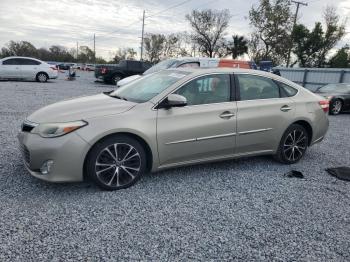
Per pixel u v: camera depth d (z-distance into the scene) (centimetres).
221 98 466
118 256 279
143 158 418
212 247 301
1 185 399
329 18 4806
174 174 473
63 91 1547
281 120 514
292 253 300
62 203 365
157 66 1249
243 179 470
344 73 2300
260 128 494
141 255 283
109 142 390
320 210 386
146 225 330
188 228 330
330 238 328
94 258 275
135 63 2289
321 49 4878
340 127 972
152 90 450
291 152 542
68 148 368
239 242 312
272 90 519
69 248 286
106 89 1778
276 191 434
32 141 373
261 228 339
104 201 376
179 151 434
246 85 493
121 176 409
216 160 473
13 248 280
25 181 416
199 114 440
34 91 1466
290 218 363
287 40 4691
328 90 1384
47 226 317
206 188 430
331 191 445
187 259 282
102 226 323
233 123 466
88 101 445
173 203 382
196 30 6156
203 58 1245
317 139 575
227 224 342
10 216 330
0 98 1161
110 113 395
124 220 337
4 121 769
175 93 433
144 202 380
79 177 380
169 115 421
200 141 445
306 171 522
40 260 267
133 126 396
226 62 1268
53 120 379
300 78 2644
